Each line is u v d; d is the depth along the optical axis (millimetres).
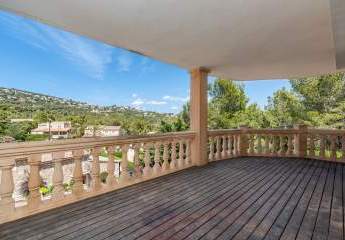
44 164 3197
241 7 2568
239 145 6926
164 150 4777
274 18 2838
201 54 4328
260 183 4070
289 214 2750
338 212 2811
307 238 2191
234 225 2463
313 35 3381
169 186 3896
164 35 3398
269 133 6746
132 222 2523
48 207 2867
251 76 6434
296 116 14336
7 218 2521
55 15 2789
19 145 2564
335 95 13852
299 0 2416
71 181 3332
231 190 3678
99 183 3479
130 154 4676
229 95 14789
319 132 6227
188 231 2326
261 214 2750
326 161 6070
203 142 5629
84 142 3225
